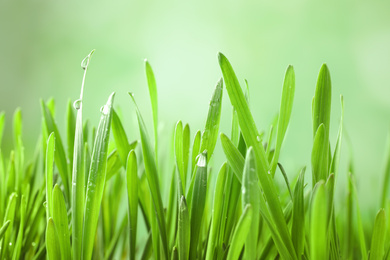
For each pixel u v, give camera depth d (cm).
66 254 31
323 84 31
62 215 31
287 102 32
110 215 38
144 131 32
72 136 36
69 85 183
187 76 178
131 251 33
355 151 149
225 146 30
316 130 31
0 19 182
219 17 178
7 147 144
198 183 31
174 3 181
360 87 154
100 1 184
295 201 31
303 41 164
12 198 33
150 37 182
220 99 32
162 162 41
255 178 28
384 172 38
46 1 186
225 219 32
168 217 34
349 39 157
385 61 150
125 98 176
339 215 41
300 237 31
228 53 176
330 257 32
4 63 183
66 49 185
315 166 31
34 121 181
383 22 151
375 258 31
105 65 182
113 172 35
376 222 31
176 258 31
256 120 168
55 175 37
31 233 35
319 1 162
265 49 170
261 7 171
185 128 33
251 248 28
